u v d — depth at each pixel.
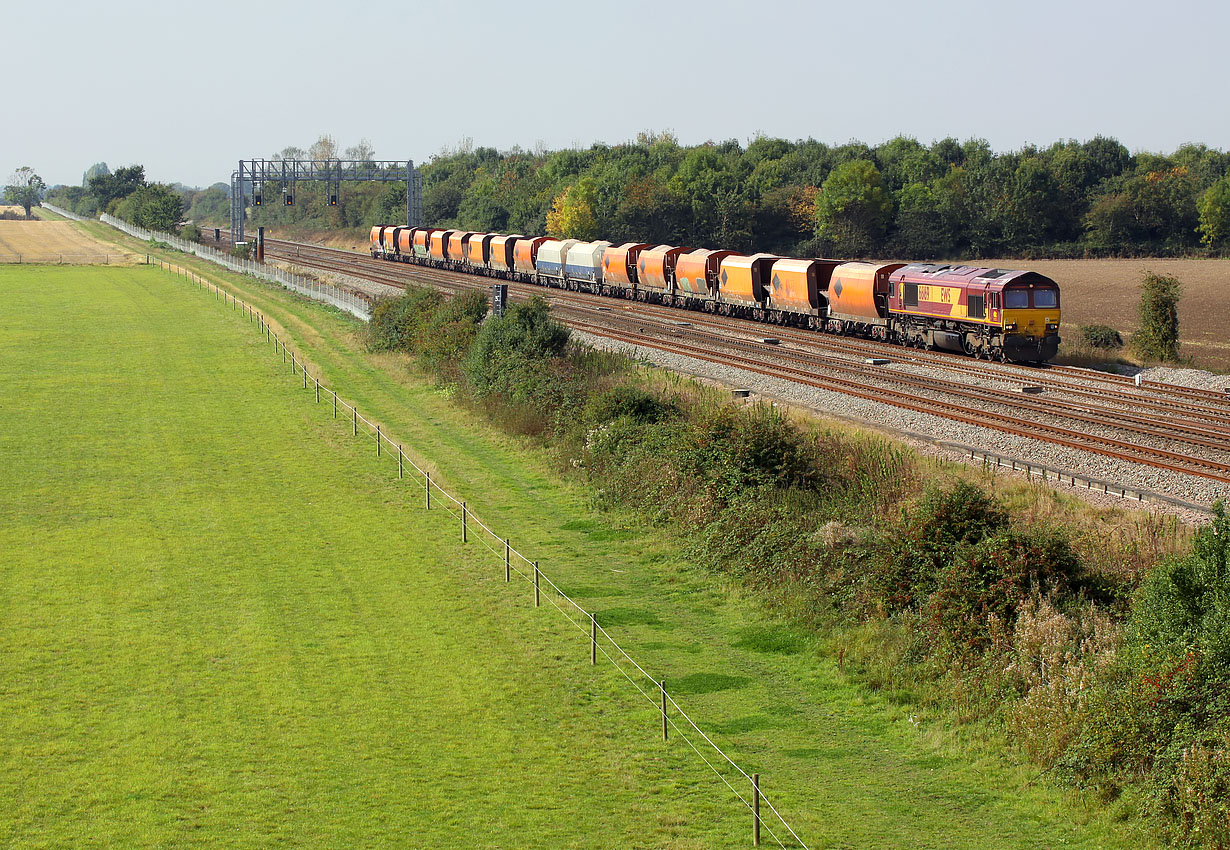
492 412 59.47
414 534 41.12
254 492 46.97
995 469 44.41
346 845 20.91
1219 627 22.25
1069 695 23.80
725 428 42.44
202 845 20.91
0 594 34.59
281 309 109.50
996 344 72.12
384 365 77.75
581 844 20.89
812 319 92.56
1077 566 29.61
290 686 28.05
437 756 24.50
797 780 23.25
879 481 40.25
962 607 28.28
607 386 58.00
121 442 55.94
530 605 33.75
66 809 22.20
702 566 36.75
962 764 23.73
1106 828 20.89
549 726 25.95
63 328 96.56
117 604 33.81
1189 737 21.00
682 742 25.08
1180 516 37.91
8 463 51.56
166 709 26.73
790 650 30.16
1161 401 57.53
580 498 45.59
